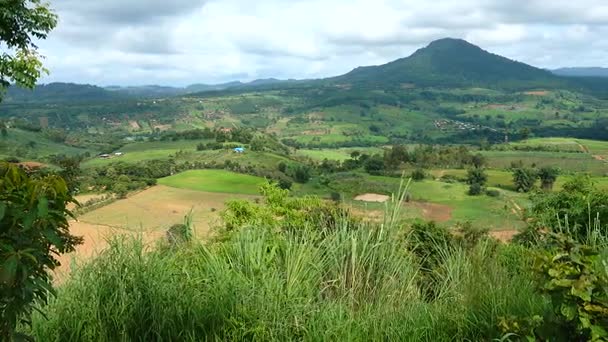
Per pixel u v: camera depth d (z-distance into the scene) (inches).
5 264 67.7
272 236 154.2
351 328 114.4
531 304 112.7
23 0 377.4
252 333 110.8
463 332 114.3
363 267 143.7
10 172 74.0
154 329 110.7
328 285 140.6
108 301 115.0
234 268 134.9
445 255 157.8
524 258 140.3
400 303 133.6
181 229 154.1
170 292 117.3
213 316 112.4
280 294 122.2
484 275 131.6
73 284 119.0
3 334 74.5
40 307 112.3
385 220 158.2
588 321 76.6
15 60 388.2
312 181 2187.5
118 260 123.4
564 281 78.5
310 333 110.5
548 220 196.9
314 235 154.2
